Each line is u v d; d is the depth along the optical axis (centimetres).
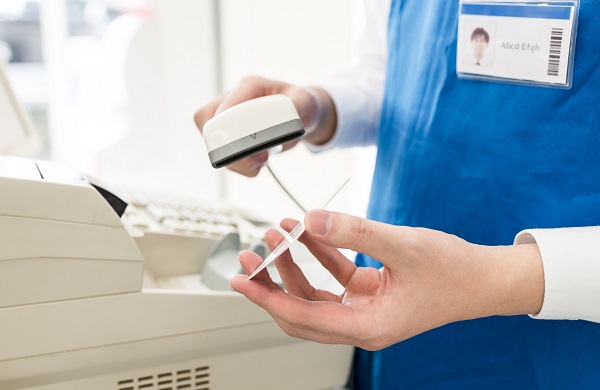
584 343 50
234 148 48
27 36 172
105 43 162
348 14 104
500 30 52
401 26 66
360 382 71
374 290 49
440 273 42
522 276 44
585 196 48
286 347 58
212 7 161
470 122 56
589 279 43
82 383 51
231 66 154
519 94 52
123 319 51
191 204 79
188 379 55
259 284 45
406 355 63
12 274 47
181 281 65
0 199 46
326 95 76
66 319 49
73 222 48
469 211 58
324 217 39
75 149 171
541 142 51
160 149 167
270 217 136
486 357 57
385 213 69
